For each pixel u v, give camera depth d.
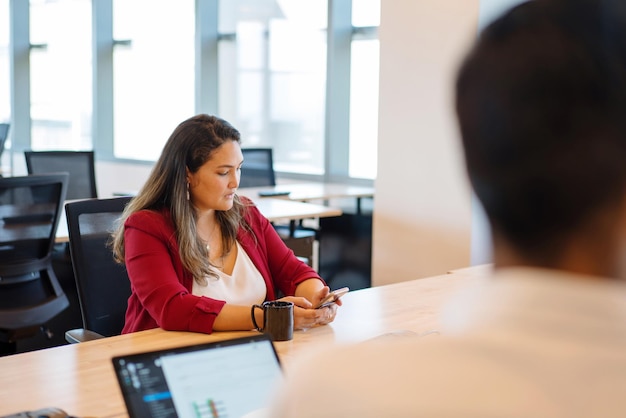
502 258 0.61
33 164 5.19
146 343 2.06
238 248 2.47
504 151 0.58
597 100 0.56
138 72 8.00
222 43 7.15
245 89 6.96
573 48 0.56
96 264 2.64
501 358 0.58
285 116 6.62
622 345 0.55
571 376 0.56
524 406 0.56
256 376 1.37
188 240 2.31
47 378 1.78
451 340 0.61
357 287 5.57
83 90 8.65
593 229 0.57
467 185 0.61
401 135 5.00
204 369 1.34
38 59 9.34
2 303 3.55
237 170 2.37
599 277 0.57
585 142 0.56
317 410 0.59
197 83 7.15
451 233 4.77
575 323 0.56
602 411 0.55
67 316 4.12
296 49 6.45
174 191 2.33
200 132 2.33
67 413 1.56
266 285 2.50
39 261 3.67
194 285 2.33
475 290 0.63
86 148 8.70
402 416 0.57
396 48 4.97
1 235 3.52
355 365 0.61
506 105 0.58
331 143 6.17
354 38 6.15
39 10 9.23
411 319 2.32
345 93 6.19
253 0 6.79
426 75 4.83
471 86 0.60
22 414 1.44
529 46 0.58
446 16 4.70
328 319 2.25
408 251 5.02
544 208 0.57
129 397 1.28
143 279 2.25
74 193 5.36
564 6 0.58
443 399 0.57
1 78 9.90
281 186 5.80
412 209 4.97
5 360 1.91
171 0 7.52
